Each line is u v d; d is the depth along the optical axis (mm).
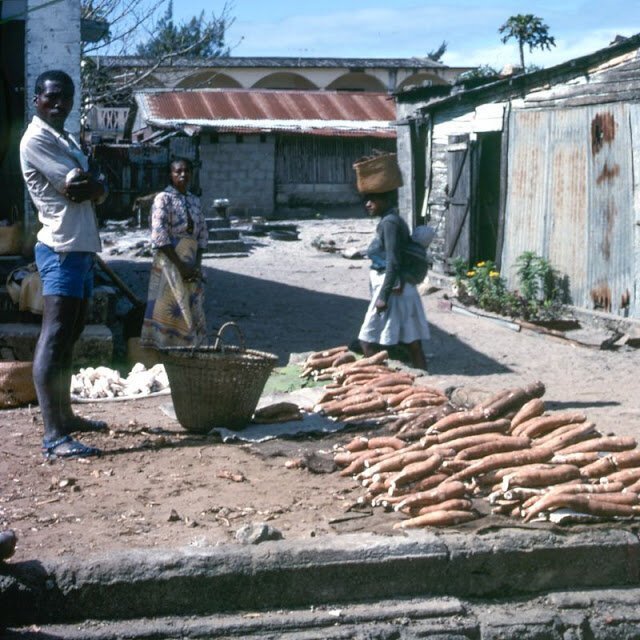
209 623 4461
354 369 8273
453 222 17172
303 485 5867
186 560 4578
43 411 6387
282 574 4645
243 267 20578
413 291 9484
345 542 4812
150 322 8805
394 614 4633
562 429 6242
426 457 5730
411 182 18859
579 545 5008
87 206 6406
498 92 16734
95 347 9109
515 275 15336
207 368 6727
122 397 8156
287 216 32188
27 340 8883
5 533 4398
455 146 17016
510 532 5027
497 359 11414
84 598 4445
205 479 5953
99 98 21297
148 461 6289
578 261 13945
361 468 5988
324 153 32656
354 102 36312
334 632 4477
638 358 11531
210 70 46344
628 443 5996
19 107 10281
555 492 5301
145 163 28078
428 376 8742
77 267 6379
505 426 6332
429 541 4871
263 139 31719
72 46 9672
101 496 5617
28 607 4391
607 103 13258
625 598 4941
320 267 20828
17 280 9172
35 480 5891
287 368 9000
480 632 4625
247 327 13188
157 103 34000
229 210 31641
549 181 14562
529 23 32625
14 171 10445
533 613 4770
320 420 7184
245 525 5055
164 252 8672
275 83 48312
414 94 22781
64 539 4934
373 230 27906
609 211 13289
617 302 13172
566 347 12219
